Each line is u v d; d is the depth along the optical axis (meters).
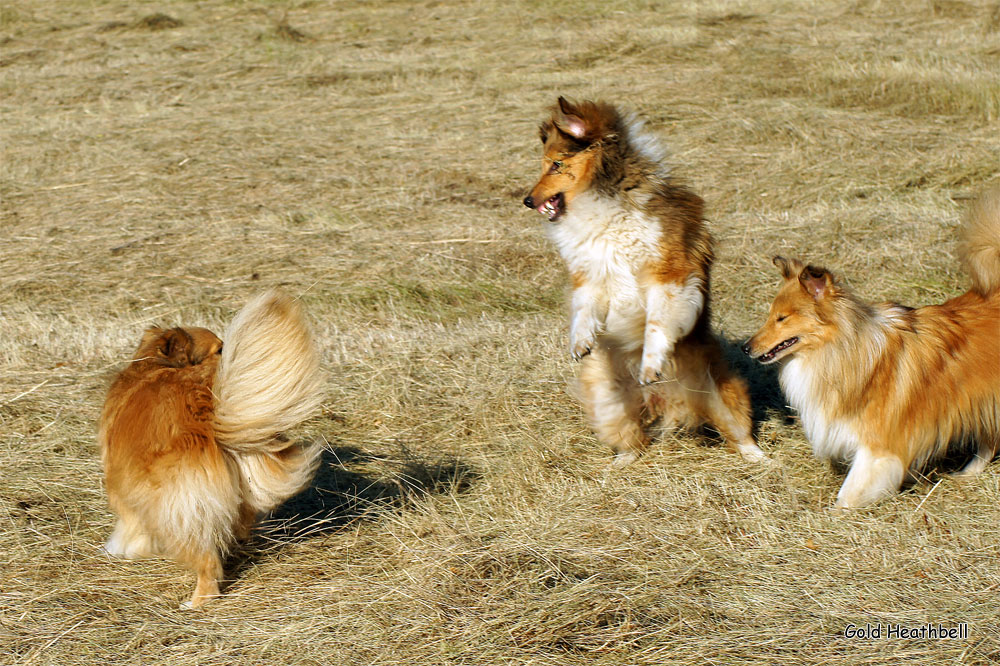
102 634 4.61
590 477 6.25
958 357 5.73
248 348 4.69
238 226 11.37
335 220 11.52
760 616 4.64
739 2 24.75
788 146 13.32
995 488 5.81
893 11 22.67
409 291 9.50
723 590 4.87
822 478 6.16
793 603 4.74
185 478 4.69
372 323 8.96
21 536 5.46
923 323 5.80
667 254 6.24
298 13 26.50
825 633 4.47
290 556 5.34
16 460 6.39
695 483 6.05
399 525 5.61
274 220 11.52
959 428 5.81
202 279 9.88
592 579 4.93
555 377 7.71
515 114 15.81
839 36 20.25
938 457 6.34
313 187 12.62
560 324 8.75
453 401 7.39
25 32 24.72
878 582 4.89
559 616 4.62
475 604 4.76
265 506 5.00
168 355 5.23
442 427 7.02
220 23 25.45
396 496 6.04
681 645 4.39
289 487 4.99
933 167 12.23
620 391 6.52
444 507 5.84
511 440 6.76
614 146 6.27
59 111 17.22
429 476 6.29
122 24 25.23
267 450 4.89
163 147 14.55
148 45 22.92
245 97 17.95
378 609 4.75
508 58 20.30
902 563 5.06
